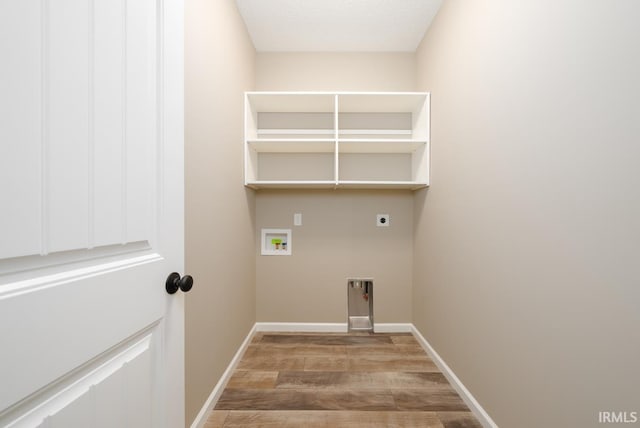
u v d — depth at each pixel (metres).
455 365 1.72
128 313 0.65
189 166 1.24
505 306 1.23
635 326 0.71
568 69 0.90
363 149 2.43
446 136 1.86
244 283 2.18
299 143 2.23
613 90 0.76
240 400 1.60
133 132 0.68
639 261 0.70
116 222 0.63
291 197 2.60
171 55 0.83
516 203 1.16
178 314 0.87
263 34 2.29
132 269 0.67
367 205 2.60
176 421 0.86
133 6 0.68
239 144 2.03
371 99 2.25
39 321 0.46
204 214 1.41
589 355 0.84
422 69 2.34
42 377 0.46
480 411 1.42
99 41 0.58
